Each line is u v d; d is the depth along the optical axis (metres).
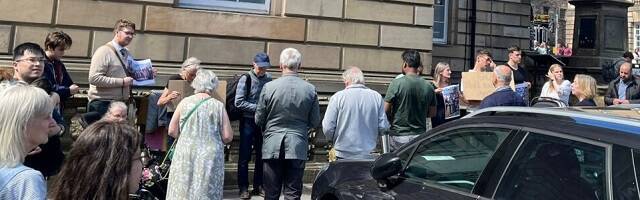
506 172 2.93
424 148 3.74
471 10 18.67
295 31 8.66
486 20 19.28
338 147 5.60
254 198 6.96
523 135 2.95
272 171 5.43
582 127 2.70
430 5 9.70
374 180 4.00
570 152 2.67
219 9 8.40
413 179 3.66
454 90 7.20
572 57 17.30
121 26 6.16
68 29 7.35
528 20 20.53
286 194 5.49
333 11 8.92
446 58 18.06
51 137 4.12
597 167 2.52
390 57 9.34
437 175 3.48
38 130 2.29
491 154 3.09
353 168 4.44
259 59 6.73
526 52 18.97
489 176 3.01
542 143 2.82
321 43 8.86
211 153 4.67
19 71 4.40
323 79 8.73
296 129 5.43
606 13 16.59
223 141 4.88
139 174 2.29
